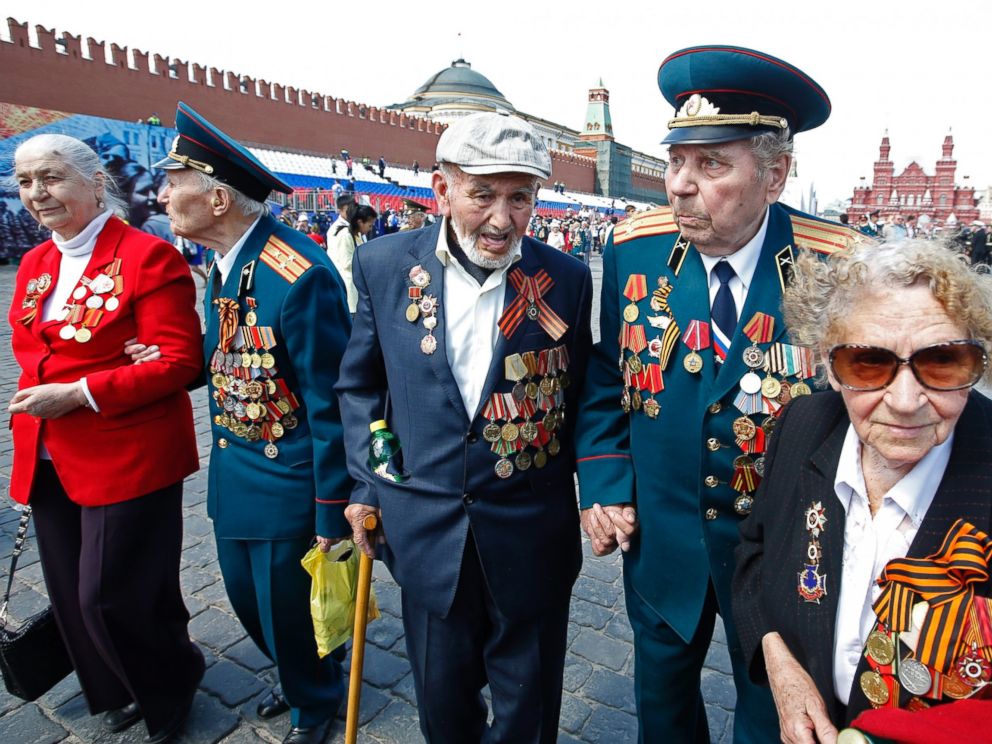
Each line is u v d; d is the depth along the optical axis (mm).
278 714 2453
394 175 31625
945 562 1012
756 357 1592
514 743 1875
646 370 1729
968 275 1051
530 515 1788
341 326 2115
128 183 18609
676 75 1565
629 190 60969
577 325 1875
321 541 2062
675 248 1728
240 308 2068
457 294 1759
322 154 32656
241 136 28828
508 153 1513
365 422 1905
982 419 1116
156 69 25328
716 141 1456
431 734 1928
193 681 2383
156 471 2152
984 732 918
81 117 17625
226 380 2123
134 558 2148
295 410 2125
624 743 2338
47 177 2027
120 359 2107
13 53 21141
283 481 2119
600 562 3561
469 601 1800
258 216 2160
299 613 2197
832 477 1227
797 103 1524
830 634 1194
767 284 1612
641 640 1866
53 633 2309
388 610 3102
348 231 7523
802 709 1198
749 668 1416
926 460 1113
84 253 2139
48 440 2109
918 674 1005
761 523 1410
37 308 2121
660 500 1741
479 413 1719
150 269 2084
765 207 1580
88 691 2299
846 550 1203
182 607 2344
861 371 1076
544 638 1854
